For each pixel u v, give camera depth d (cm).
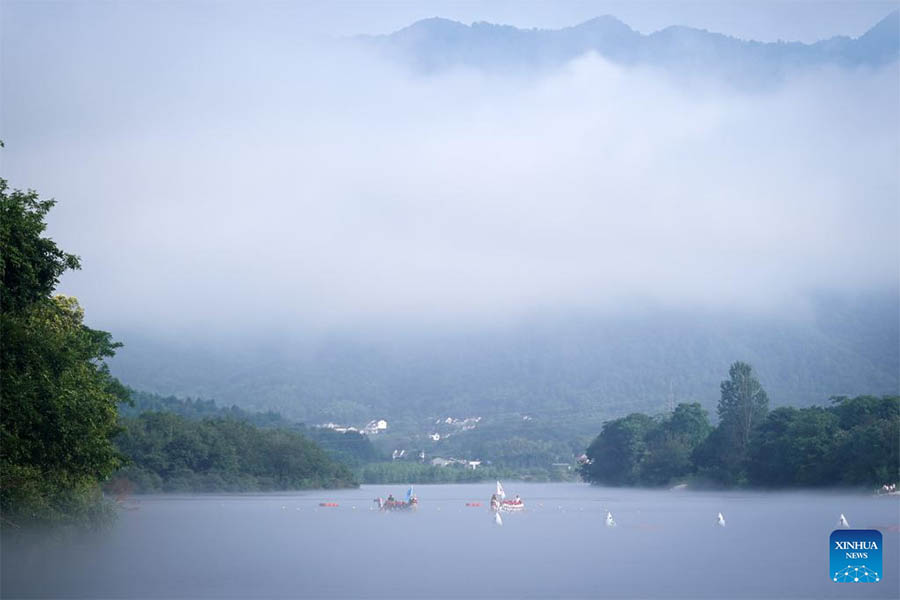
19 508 8888
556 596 8250
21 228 9275
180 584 8825
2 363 8694
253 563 10631
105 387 11775
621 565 10412
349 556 11525
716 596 8206
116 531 14688
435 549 12562
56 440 9025
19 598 7925
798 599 8062
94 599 7944
